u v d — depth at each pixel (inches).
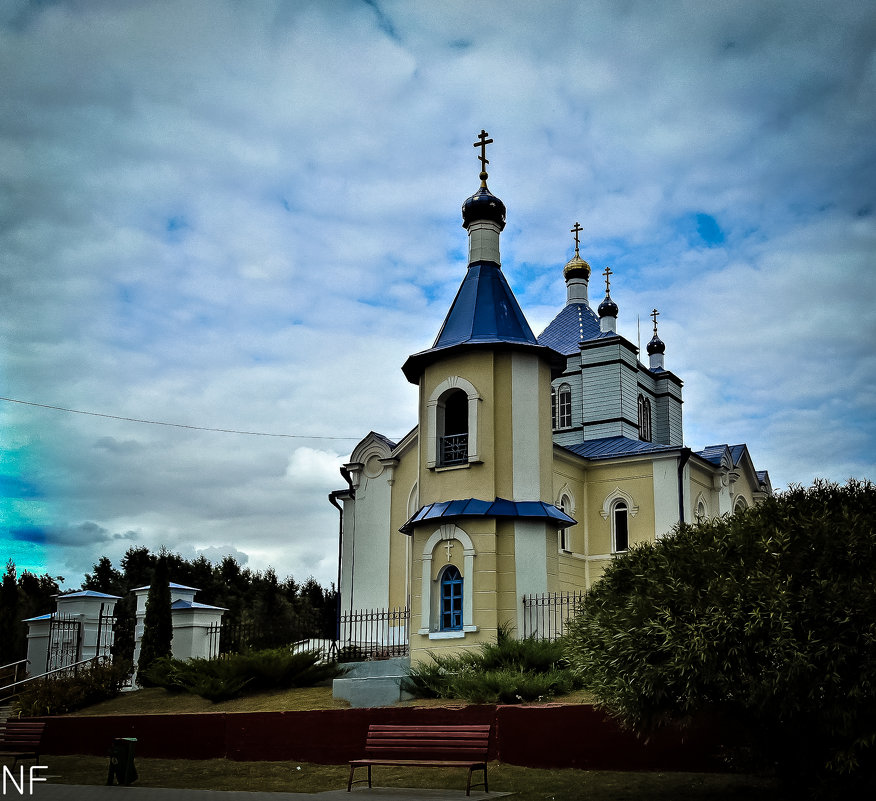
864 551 405.1
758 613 395.5
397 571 1121.4
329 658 853.8
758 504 492.4
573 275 1583.4
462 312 903.1
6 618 952.3
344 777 570.3
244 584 2192.4
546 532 824.3
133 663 888.3
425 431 883.4
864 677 378.3
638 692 430.0
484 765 504.4
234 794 519.5
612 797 466.3
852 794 421.1
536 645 688.4
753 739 457.4
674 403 1513.3
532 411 858.8
